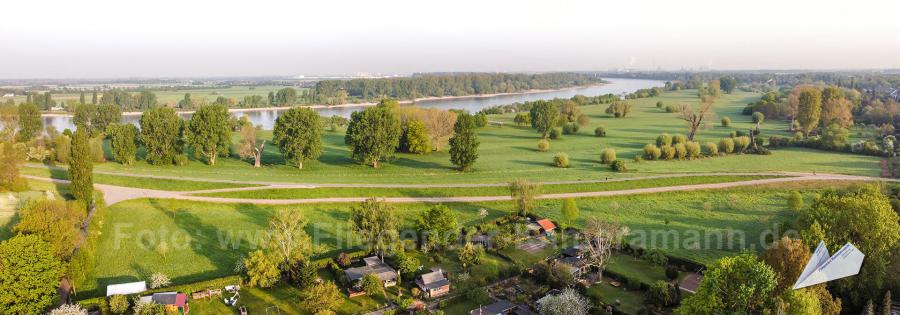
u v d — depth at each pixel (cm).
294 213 8706
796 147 18875
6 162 11694
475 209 12131
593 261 8775
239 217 11294
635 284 8238
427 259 9419
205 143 15825
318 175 14938
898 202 10212
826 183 13338
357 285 8138
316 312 7425
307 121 15700
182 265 8944
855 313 7200
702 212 11625
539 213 11831
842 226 7606
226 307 7662
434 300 7962
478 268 9075
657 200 12581
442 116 19150
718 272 6112
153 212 11412
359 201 12500
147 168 15338
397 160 17275
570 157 18138
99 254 9250
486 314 7394
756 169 15300
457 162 15575
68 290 7875
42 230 7819
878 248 7269
